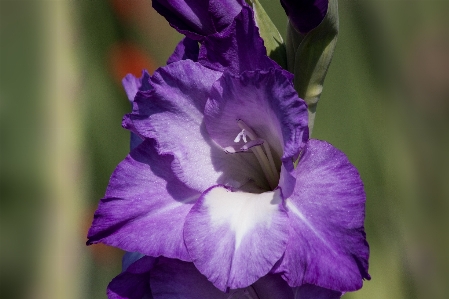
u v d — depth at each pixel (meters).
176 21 0.77
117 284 0.76
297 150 0.72
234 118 0.76
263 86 0.73
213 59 0.75
